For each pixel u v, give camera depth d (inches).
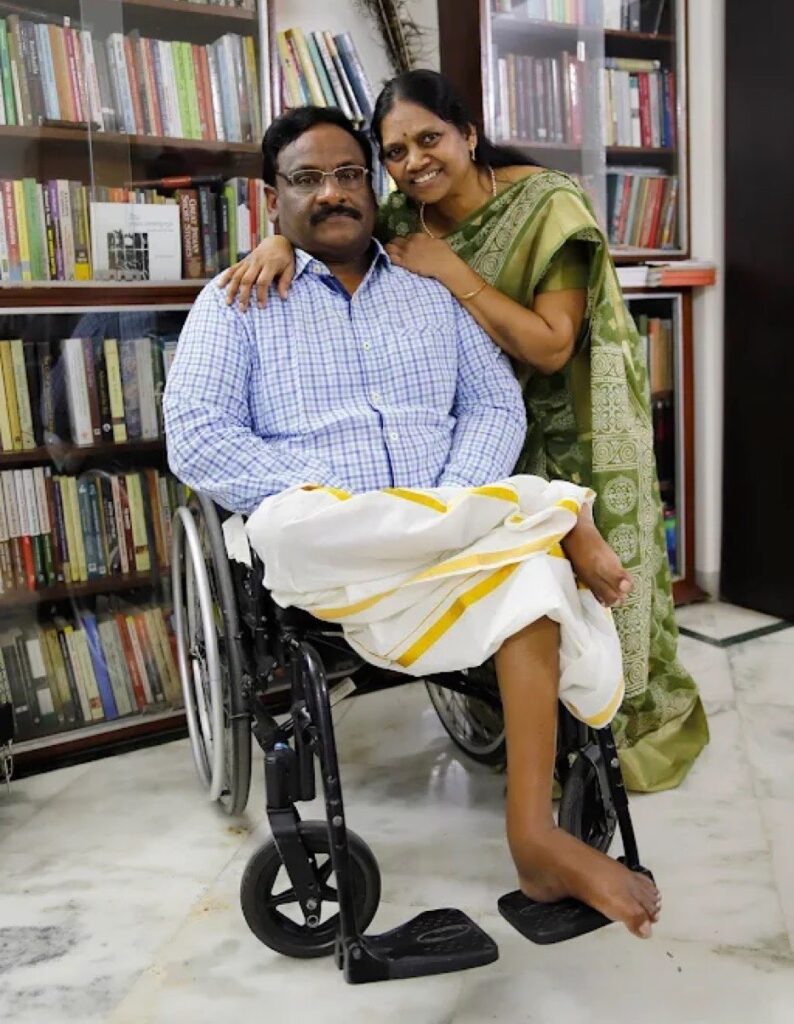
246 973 55.9
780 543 109.3
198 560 67.8
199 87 87.0
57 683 85.6
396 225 76.0
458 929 50.2
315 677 50.4
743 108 105.8
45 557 84.7
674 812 71.0
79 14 81.7
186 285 86.1
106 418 86.0
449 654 53.0
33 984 55.5
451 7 100.8
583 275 70.6
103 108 83.2
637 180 111.1
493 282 71.3
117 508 87.4
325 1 97.1
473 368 68.3
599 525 71.2
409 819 72.4
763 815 70.1
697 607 115.8
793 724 84.1
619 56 109.5
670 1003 52.0
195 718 78.4
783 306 105.1
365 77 94.0
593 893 46.6
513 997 53.1
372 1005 53.0
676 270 108.0
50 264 81.6
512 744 50.9
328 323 64.6
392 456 62.9
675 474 116.7
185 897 63.4
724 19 106.8
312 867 53.1
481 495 51.9
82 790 78.7
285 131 65.5
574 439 73.8
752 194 106.4
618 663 54.4
